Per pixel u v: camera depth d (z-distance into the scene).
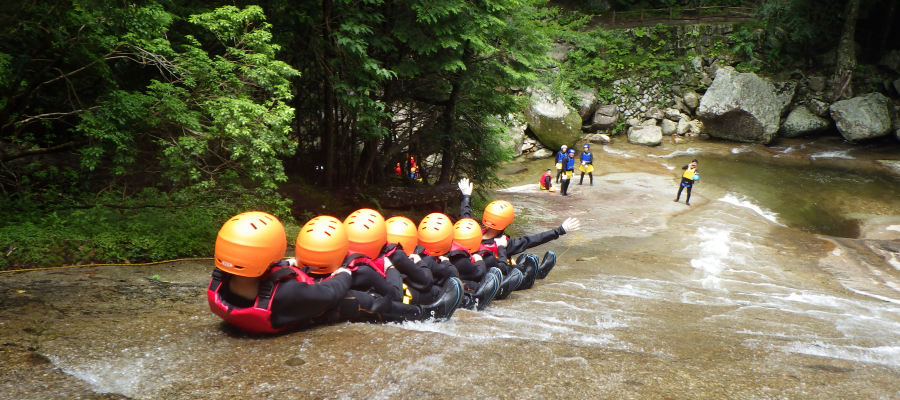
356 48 8.45
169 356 2.67
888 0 29.33
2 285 4.08
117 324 3.25
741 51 29.52
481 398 2.21
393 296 3.66
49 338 2.88
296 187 10.23
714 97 26.78
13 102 6.31
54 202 6.50
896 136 26.11
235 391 2.25
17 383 2.24
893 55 29.64
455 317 3.99
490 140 14.22
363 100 9.25
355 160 11.64
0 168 6.64
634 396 2.25
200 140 6.73
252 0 8.55
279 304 2.94
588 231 13.67
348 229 3.68
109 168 7.29
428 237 4.51
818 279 10.16
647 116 28.81
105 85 6.88
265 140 6.56
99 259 5.39
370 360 2.64
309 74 10.50
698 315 5.20
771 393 2.34
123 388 2.25
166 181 7.81
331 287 3.21
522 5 11.48
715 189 19.58
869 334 4.64
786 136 27.72
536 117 25.03
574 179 21.31
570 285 6.96
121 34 6.56
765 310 5.91
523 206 16.56
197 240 6.46
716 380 2.49
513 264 6.14
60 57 6.36
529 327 3.70
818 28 28.91
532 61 11.98
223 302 2.90
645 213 16.08
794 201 18.25
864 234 15.27
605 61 29.78
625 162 24.05
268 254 2.79
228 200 7.63
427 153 14.44
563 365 2.63
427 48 9.26
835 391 2.39
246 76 6.96
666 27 30.42
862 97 26.94
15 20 5.83
